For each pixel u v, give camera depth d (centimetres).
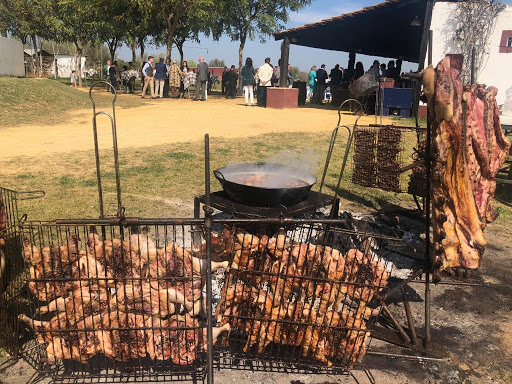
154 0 2589
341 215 581
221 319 319
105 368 312
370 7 1727
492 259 529
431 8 1527
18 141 1133
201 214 607
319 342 309
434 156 314
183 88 2539
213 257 336
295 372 317
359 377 315
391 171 602
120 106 1941
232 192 389
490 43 1482
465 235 320
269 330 308
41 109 1683
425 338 350
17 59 3322
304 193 394
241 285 315
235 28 3566
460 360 339
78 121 1511
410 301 426
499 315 407
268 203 374
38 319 353
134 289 295
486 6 1457
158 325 296
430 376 320
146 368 312
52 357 296
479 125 352
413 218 626
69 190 705
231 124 1486
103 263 309
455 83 314
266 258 309
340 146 1169
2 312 309
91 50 6216
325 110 1986
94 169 856
